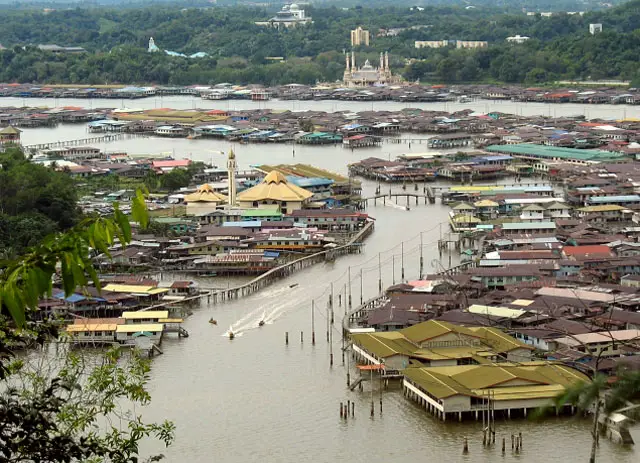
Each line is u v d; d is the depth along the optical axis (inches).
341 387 7239.2
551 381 6820.9
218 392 7155.5
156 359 7839.6
